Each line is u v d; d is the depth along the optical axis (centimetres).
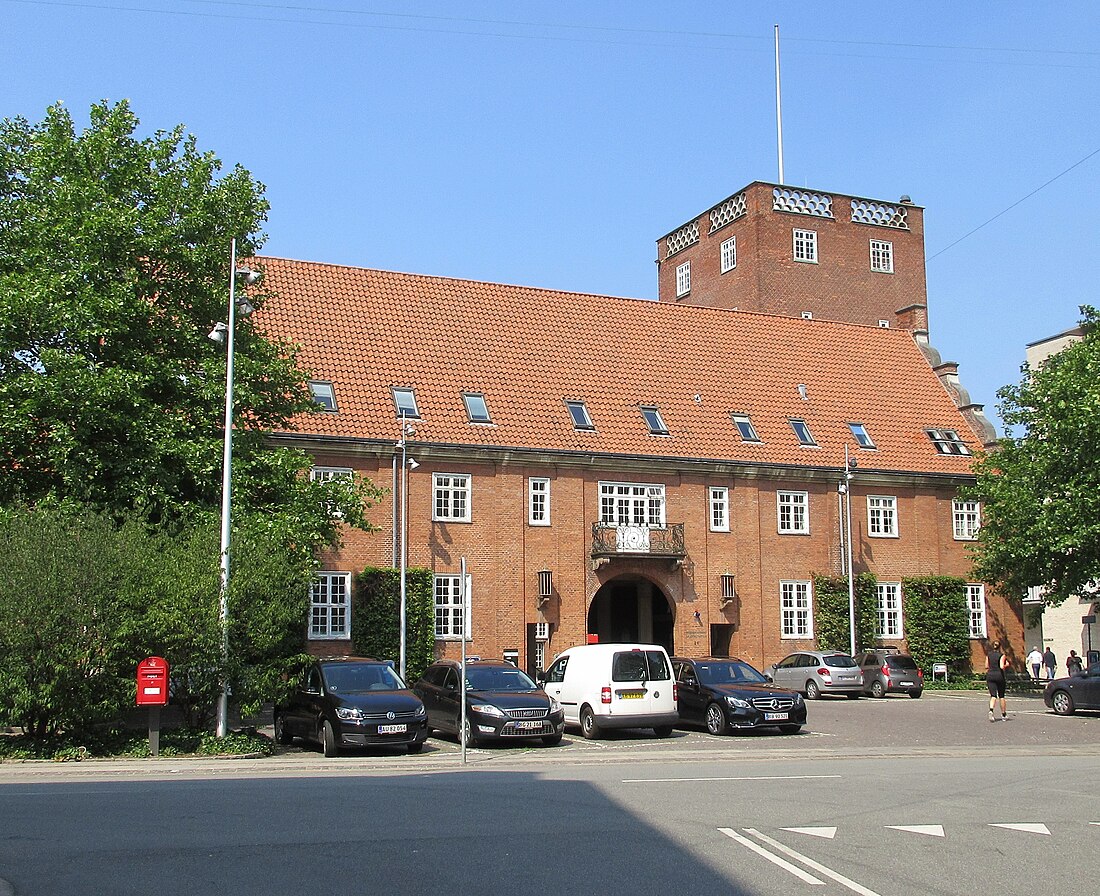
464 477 3956
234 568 2327
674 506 4247
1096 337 4019
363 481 3012
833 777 1656
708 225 6059
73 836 1141
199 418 2738
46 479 2625
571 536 4066
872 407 4850
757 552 4344
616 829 1172
